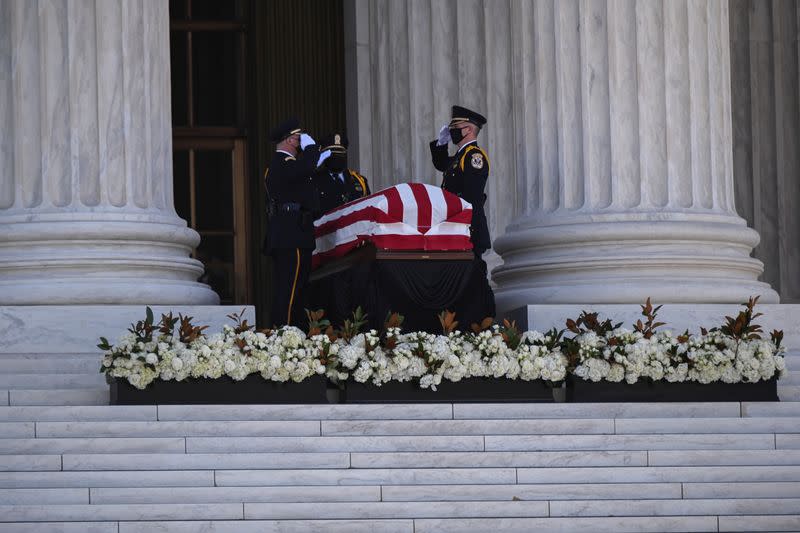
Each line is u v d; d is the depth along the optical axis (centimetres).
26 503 3609
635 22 5009
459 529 3634
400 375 4131
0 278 4678
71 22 4778
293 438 3859
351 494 3700
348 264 4684
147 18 4888
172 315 4497
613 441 3984
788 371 4494
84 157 4759
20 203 4762
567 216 4988
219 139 7156
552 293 4875
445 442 3909
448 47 6284
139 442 3819
